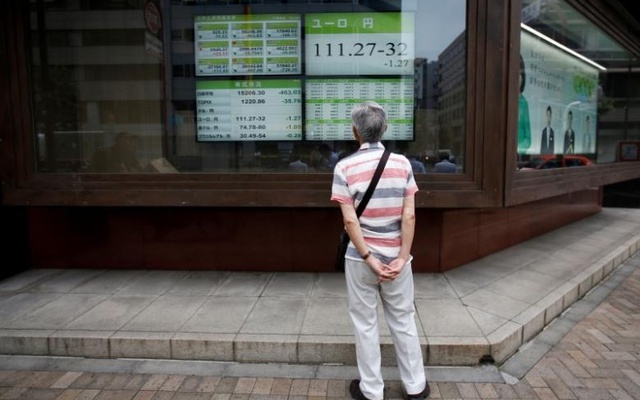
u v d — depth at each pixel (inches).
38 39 183.9
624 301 177.8
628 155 356.8
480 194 165.2
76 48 188.1
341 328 135.7
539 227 262.8
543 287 171.9
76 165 190.7
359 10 175.5
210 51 182.4
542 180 203.0
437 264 186.9
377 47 175.9
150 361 129.7
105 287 173.9
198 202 172.7
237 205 171.6
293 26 177.8
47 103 187.3
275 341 127.6
